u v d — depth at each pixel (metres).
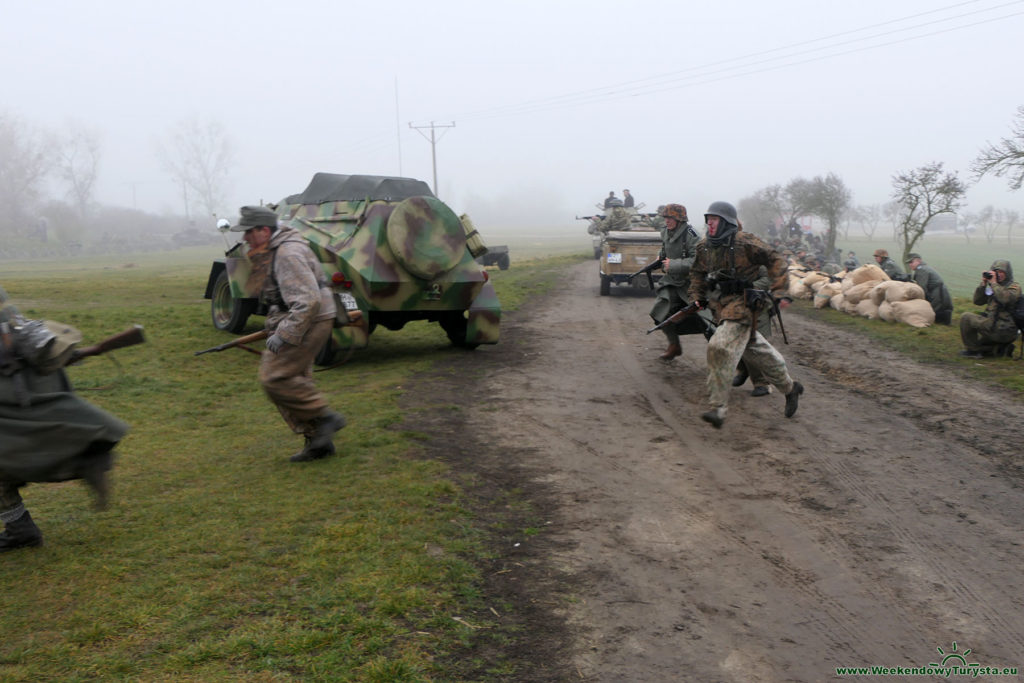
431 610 4.06
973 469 6.41
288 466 6.23
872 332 13.38
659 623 4.05
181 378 9.47
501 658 3.69
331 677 3.45
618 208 24.91
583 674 3.59
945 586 4.48
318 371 10.09
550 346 12.04
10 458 4.26
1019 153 24.00
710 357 7.05
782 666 3.70
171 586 4.25
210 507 5.37
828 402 8.62
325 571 4.43
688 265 9.67
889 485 6.04
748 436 7.32
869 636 3.97
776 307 7.37
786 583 4.51
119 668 3.49
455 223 10.45
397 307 10.24
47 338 4.29
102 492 4.47
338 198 11.32
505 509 5.48
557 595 4.31
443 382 9.38
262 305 6.16
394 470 6.13
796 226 43.22
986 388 9.26
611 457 6.67
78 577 4.35
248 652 3.63
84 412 4.38
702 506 5.61
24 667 3.49
